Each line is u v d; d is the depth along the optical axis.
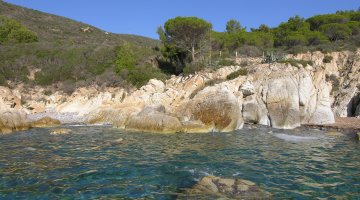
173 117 24.25
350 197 9.84
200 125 24.41
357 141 19.77
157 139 20.44
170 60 47.97
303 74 29.69
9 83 43.50
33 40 62.56
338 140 20.17
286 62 32.53
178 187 10.71
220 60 38.28
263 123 28.36
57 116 34.19
